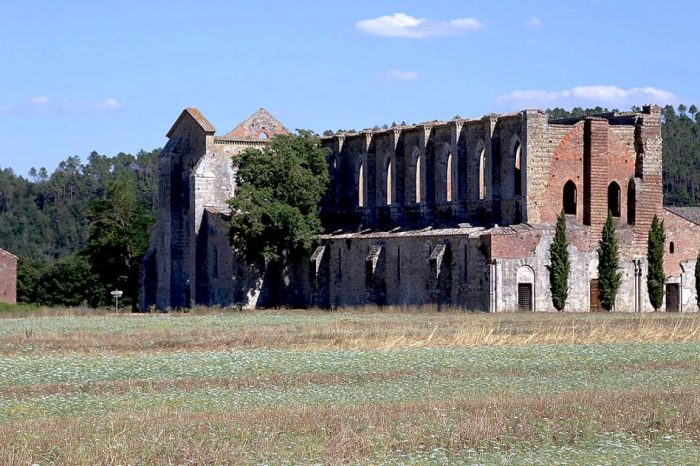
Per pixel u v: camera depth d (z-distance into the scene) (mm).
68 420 44500
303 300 130000
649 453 39688
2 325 92375
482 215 116562
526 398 50094
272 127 142750
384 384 55938
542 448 40500
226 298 129750
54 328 88312
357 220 133375
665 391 52375
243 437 41438
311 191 128250
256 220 124312
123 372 60156
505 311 104438
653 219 112000
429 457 38906
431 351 69938
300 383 56281
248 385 55656
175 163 142375
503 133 114250
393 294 118438
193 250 135125
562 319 92000
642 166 114125
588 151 111625
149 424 43406
